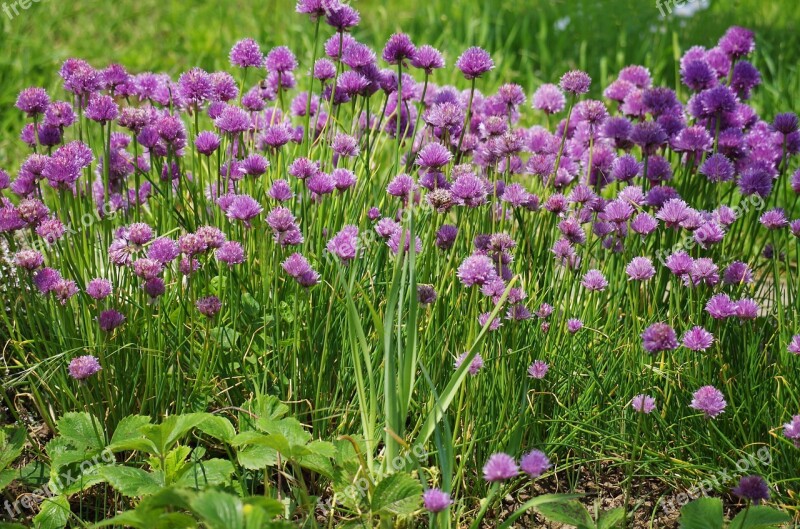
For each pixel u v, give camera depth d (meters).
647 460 1.77
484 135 2.03
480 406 1.74
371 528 1.65
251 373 1.82
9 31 3.21
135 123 1.86
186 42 3.32
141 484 1.65
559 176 1.96
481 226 1.90
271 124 1.97
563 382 1.82
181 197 1.93
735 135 1.98
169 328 1.83
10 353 1.89
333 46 1.95
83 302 1.79
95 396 1.78
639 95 2.05
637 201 1.87
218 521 1.53
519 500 1.76
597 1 3.58
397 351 1.72
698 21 3.42
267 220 1.74
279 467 1.70
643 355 1.83
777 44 3.27
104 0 3.61
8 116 2.69
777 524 1.68
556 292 1.89
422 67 1.90
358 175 1.99
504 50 3.23
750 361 1.81
